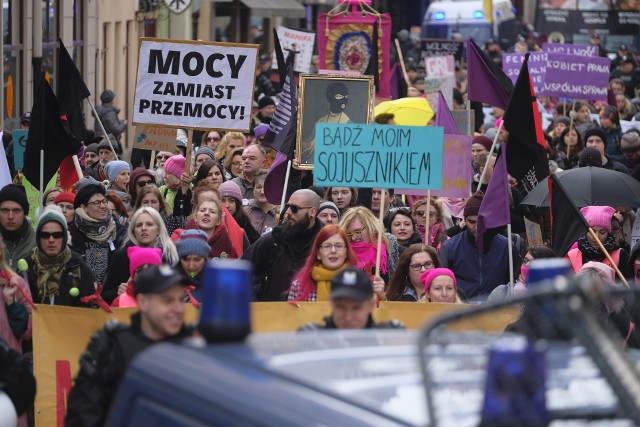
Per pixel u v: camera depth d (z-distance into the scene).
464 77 49.53
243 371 5.13
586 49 33.03
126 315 11.65
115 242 15.82
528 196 17.75
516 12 85.31
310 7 82.50
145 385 5.35
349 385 4.97
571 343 5.25
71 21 44.31
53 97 16.58
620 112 38.19
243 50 18.66
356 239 14.46
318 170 13.66
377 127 13.59
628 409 4.49
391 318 12.11
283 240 13.62
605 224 15.47
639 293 5.30
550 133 32.03
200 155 22.05
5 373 9.55
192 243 12.96
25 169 16.77
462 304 12.09
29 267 13.12
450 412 4.66
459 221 20.45
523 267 14.19
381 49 32.72
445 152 17.11
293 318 11.59
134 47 56.19
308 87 18.47
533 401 4.40
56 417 11.63
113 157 22.97
